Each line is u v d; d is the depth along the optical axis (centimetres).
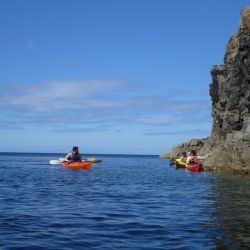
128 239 796
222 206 1267
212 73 3822
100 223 962
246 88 3322
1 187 1908
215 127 3956
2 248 717
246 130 3200
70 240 786
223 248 720
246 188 1909
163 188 1945
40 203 1320
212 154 3516
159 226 927
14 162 6188
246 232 855
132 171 3731
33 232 853
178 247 730
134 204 1323
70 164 3884
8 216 1045
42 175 2888
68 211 1149
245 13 3216
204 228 899
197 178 2673
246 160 3114
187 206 1272
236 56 3378
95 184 2158
